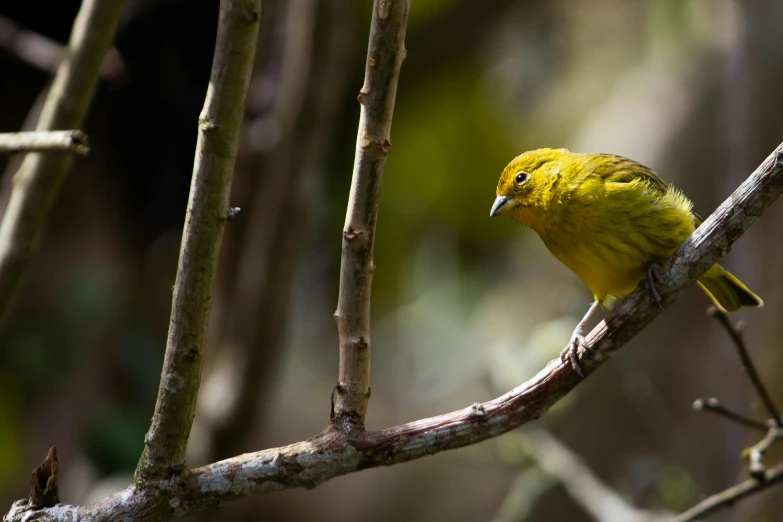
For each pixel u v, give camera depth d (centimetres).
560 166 787
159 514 500
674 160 1394
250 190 1176
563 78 1606
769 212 1131
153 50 1157
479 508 1454
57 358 1155
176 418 494
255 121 1202
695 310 1320
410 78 1541
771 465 1005
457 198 1590
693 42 1462
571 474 1081
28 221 748
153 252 1274
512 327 1418
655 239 736
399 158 1575
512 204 821
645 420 1231
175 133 1211
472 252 1595
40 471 496
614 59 1587
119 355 1198
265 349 1077
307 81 1027
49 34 1180
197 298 479
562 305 1379
